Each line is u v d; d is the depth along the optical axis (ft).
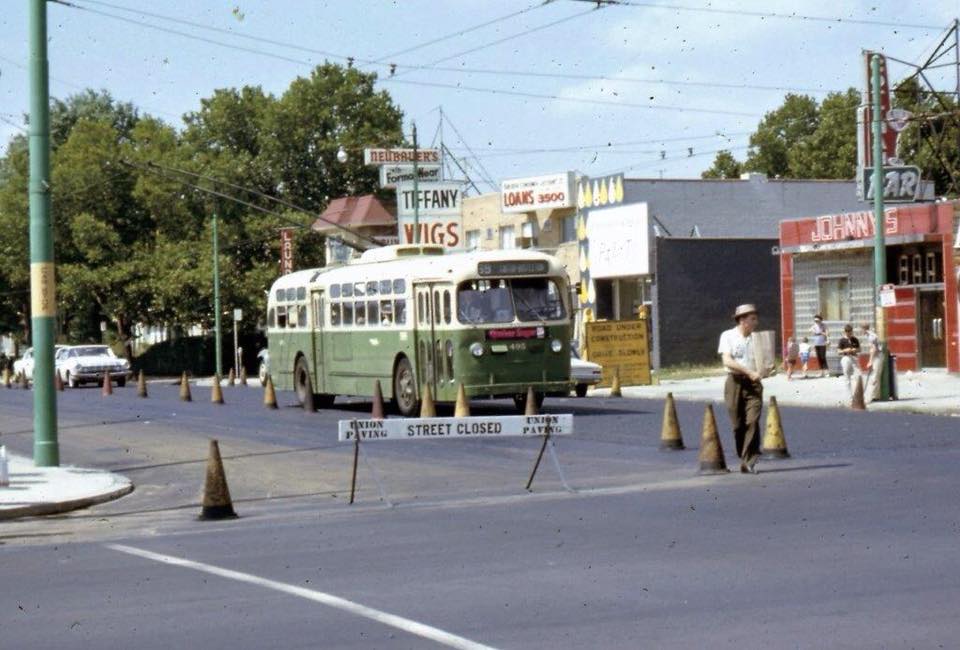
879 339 132.98
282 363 153.17
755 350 74.90
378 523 61.00
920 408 122.52
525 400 127.13
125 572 49.03
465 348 119.14
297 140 338.75
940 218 165.17
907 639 33.73
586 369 153.89
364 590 43.11
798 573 43.34
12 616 40.88
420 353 124.16
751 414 75.15
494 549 51.08
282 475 84.48
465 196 271.49
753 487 68.28
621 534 53.72
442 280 120.98
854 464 77.71
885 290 133.59
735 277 221.87
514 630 36.19
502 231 258.57
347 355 136.67
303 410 146.20
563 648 33.81
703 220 233.14
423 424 70.74
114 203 330.54
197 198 325.42
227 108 351.46
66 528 65.05
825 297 186.80
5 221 335.06
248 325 322.96
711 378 186.60
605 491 70.03
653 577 43.65
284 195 341.62
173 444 108.68
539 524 57.82
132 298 317.63
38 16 89.92
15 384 280.51
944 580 41.29
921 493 63.10
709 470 75.61
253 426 124.36
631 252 220.64
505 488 73.87
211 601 42.14
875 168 136.67
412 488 75.82
